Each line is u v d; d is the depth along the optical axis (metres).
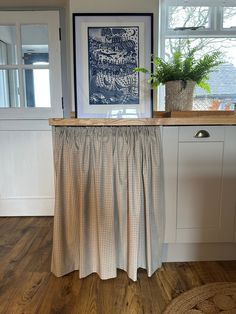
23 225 2.45
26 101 2.61
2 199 2.67
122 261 1.64
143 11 2.20
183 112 1.80
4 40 2.53
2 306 1.36
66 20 2.50
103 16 2.18
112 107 2.23
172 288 1.49
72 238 1.60
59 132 1.49
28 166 2.66
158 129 1.52
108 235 1.52
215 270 1.66
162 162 1.57
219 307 1.34
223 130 1.57
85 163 1.49
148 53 2.21
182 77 1.85
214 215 1.65
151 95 2.22
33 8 2.49
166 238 1.66
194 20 2.43
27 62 2.56
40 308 1.35
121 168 1.50
